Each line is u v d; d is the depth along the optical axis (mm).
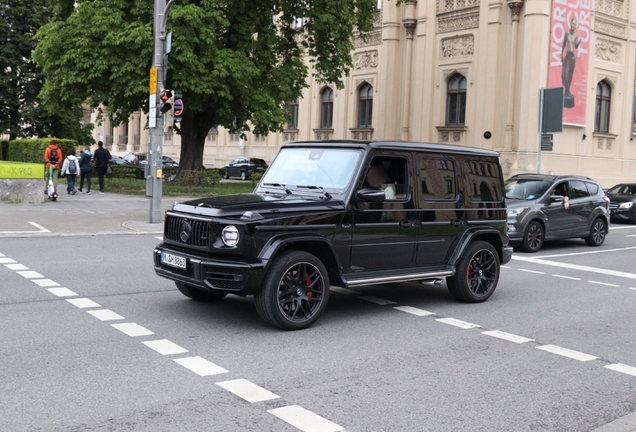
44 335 6754
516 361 6473
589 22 33906
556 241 18453
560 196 16000
